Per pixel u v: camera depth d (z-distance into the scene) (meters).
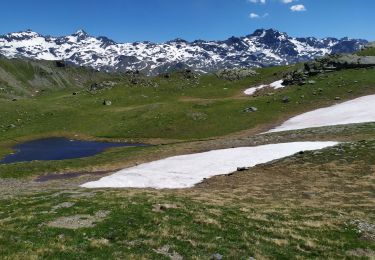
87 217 31.42
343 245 27.58
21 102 157.25
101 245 24.64
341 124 81.94
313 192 43.59
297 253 25.80
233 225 30.73
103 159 72.88
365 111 95.62
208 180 53.34
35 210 34.53
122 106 150.50
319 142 64.56
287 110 115.75
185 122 115.50
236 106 125.00
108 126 121.56
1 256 21.73
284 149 63.22
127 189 48.56
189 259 23.38
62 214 32.31
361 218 33.69
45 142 111.19
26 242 24.48
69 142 110.31
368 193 41.66
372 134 66.44
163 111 125.25
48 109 144.75
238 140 78.31
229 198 42.75
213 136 103.56
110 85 190.38
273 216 34.38
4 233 26.59
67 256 22.42
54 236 26.28
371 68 140.75
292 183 47.81
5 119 133.88
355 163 51.47
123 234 27.08
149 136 109.50
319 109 110.31
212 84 183.62
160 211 33.69
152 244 25.33
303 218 34.00
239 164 59.16
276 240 27.80
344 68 146.50
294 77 153.75
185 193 45.69
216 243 26.27
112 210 33.25
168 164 63.28
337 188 44.34
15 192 50.25
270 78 177.50
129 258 22.70
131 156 73.81
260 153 62.88
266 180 50.25
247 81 183.50
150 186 52.78
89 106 152.62
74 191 46.34
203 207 36.22
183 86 180.00
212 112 120.81
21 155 94.75
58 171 67.06
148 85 183.25
